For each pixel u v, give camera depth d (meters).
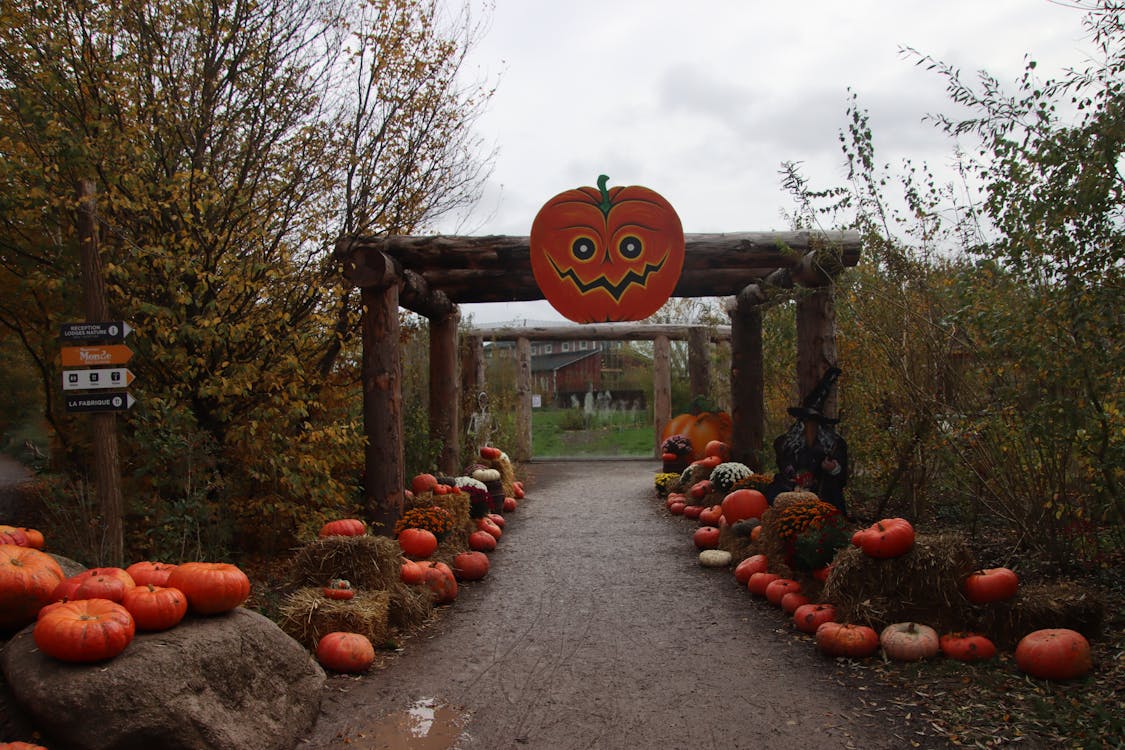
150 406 6.62
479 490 9.71
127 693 3.35
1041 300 5.22
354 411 9.34
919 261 7.30
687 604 6.54
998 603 4.94
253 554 7.70
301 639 5.09
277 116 8.34
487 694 4.63
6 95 6.66
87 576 3.90
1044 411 5.39
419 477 9.44
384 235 8.38
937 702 4.27
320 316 7.59
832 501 7.93
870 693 4.48
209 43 7.88
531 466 17.81
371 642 5.31
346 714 4.34
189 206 7.09
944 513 8.39
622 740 4.01
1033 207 5.17
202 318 6.90
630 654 5.33
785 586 6.36
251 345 7.61
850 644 4.99
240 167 8.24
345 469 8.48
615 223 8.31
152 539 6.36
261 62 8.15
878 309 7.45
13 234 7.15
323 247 8.39
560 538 9.55
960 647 4.84
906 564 5.12
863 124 7.00
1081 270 4.98
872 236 7.16
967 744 3.78
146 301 7.09
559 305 8.34
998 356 5.96
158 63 7.80
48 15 6.79
